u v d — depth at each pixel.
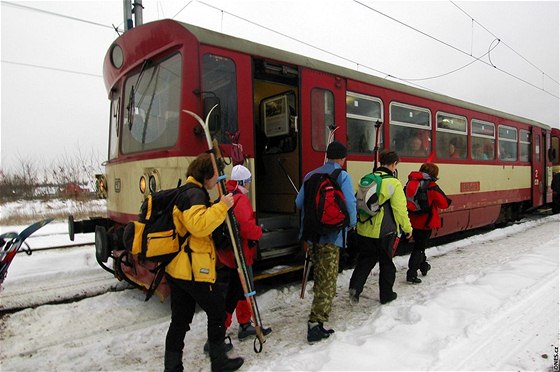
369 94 5.90
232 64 4.18
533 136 11.42
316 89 5.09
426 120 7.12
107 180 5.38
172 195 2.62
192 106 3.82
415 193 4.99
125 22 8.23
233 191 3.20
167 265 2.66
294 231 4.88
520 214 11.63
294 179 5.39
